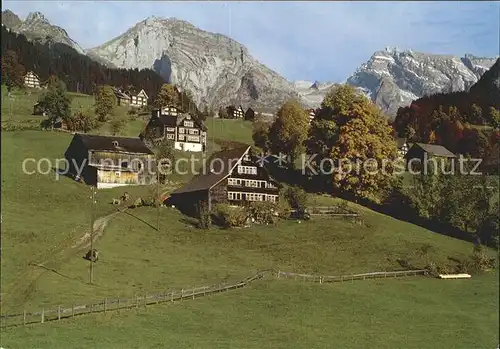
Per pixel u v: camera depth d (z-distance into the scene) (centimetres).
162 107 15088
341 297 5969
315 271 6938
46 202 8900
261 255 7419
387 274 6931
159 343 4341
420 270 7162
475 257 7600
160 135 13875
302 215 9269
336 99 11231
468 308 5922
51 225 7812
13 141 11944
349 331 4978
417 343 4803
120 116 16412
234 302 5572
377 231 8644
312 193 10619
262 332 4781
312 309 5516
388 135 10856
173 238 7881
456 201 9700
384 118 11025
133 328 4666
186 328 4756
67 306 5128
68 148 11450
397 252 7856
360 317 5397
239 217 8644
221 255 7319
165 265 6738
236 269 6756
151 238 7781
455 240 8788
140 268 6531
